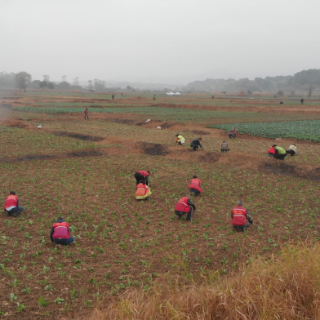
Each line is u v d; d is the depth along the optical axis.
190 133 41.00
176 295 7.29
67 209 15.13
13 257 10.29
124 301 6.97
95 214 14.62
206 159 26.58
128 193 17.95
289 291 6.73
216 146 31.55
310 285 6.96
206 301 6.77
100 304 7.74
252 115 61.78
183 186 19.41
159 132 41.19
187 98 130.00
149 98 123.94
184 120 52.78
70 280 8.86
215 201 16.53
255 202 16.52
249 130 40.84
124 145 31.88
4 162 24.91
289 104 89.31
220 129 43.34
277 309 6.36
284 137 36.47
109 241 11.84
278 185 19.45
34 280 8.88
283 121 53.31
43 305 7.68
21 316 7.22
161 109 73.25
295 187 18.91
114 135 38.03
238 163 24.81
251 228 12.99
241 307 6.48
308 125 47.22
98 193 17.78
